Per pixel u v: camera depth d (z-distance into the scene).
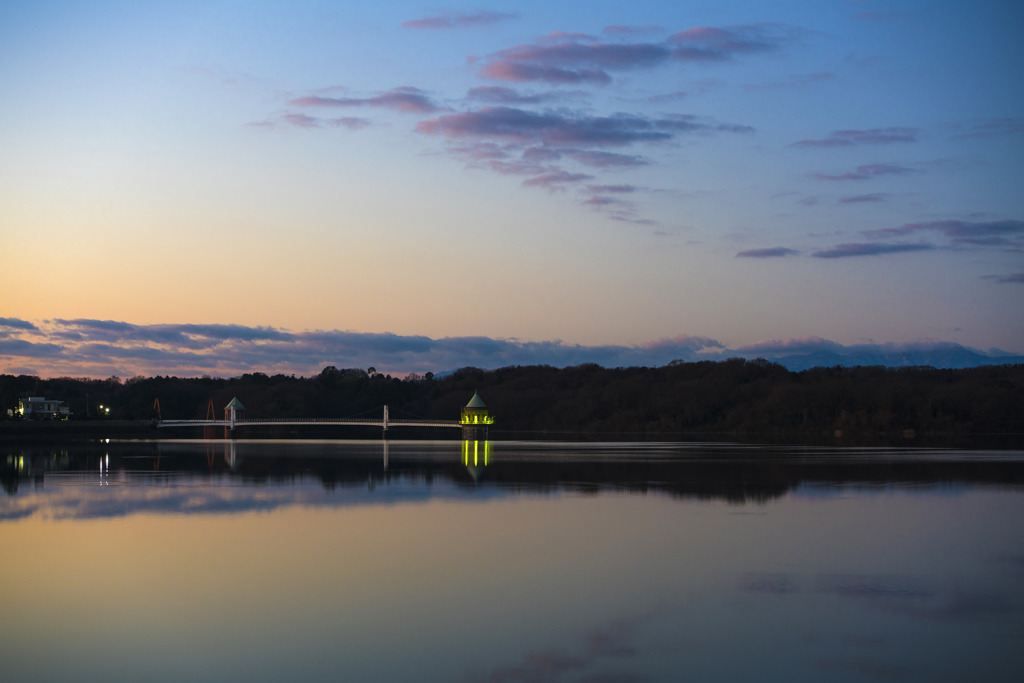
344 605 27.39
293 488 60.28
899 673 21.67
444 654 23.00
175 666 22.27
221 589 29.34
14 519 44.41
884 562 33.53
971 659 22.59
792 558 34.28
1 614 26.50
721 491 57.81
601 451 120.31
